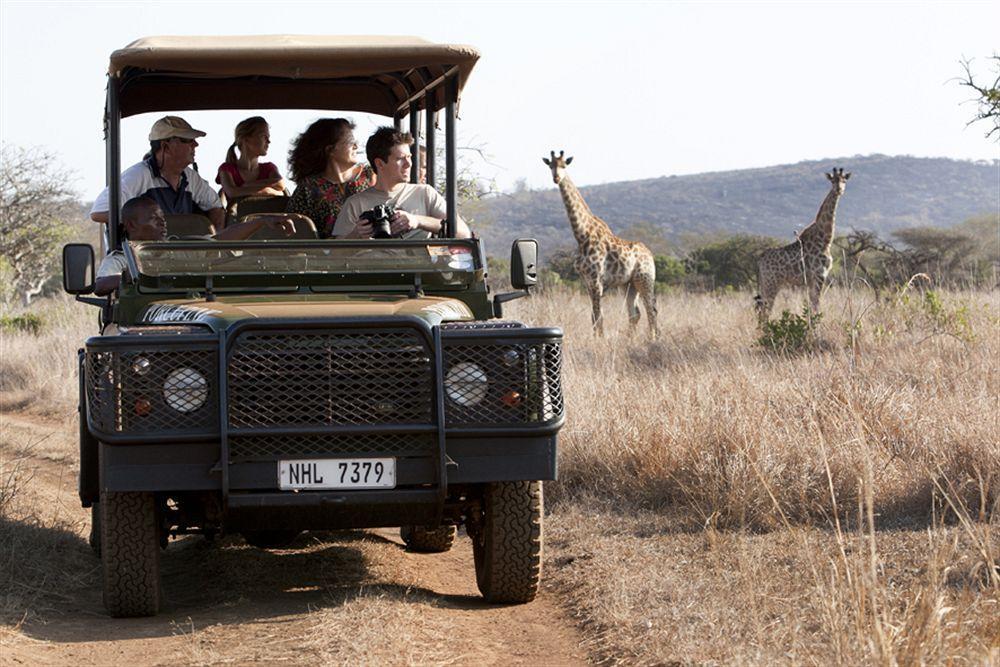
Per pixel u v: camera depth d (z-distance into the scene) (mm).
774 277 24922
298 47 8273
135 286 8094
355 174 9820
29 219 47906
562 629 7094
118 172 8562
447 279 8375
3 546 8664
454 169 8969
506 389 6902
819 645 6023
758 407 11016
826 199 24500
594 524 9602
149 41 8469
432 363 6812
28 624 6992
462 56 8383
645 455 10633
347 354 6746
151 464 6664
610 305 28062
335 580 8391
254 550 9430
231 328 6648
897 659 5422
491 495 7371
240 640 6648
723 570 7703
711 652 6164
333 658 6199
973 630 6070
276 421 6699
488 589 7594
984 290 24438
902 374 13398
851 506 9172
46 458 13820
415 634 6750
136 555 7070
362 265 8297
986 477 9172
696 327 22219
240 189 10664
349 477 6758
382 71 9398
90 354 6672
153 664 6230
